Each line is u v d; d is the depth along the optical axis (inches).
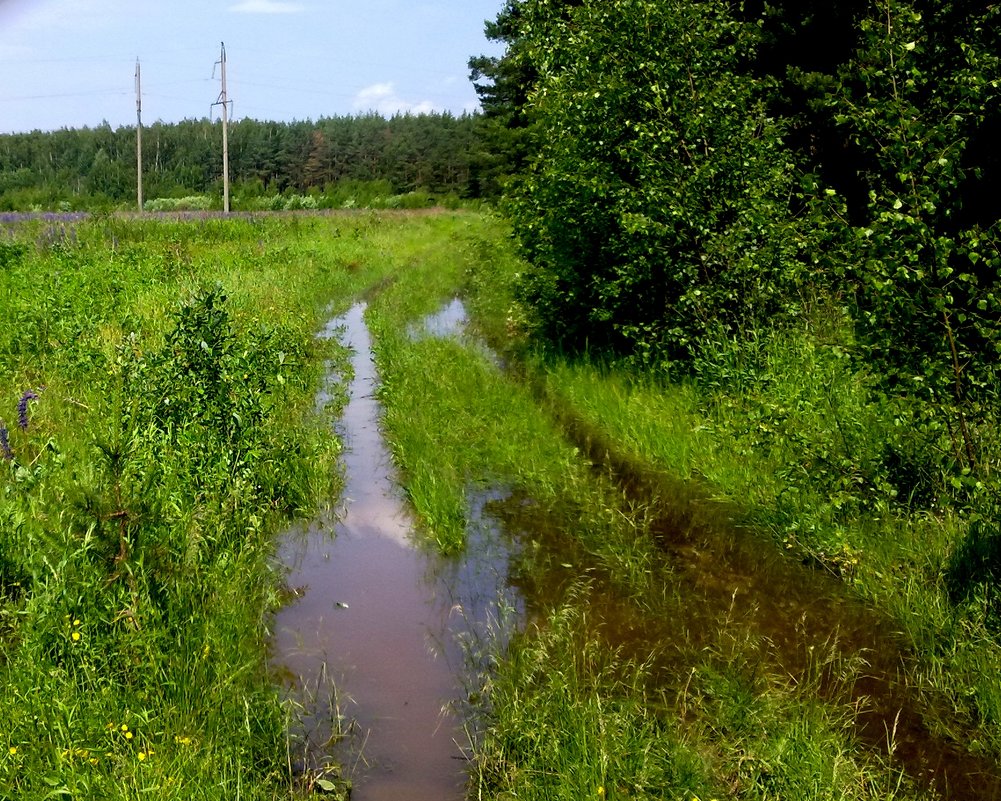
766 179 364.5
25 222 943.0
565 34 400.5
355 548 247.0
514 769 150.4
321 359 462.9
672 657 186.7
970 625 184.9
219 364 289.1
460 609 210.4
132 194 3779.5
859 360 225.3
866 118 214.4
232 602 196.2
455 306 678.5
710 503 264.1
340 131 4633.4
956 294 255.8
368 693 176.9
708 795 143.2
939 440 232.7
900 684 176.1
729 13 430.9
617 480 287.1
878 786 145.4
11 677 155.4
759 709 163.2
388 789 149.6
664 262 354.9
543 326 462.9
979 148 315.9
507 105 1066.7
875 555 218.5
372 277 812.0
